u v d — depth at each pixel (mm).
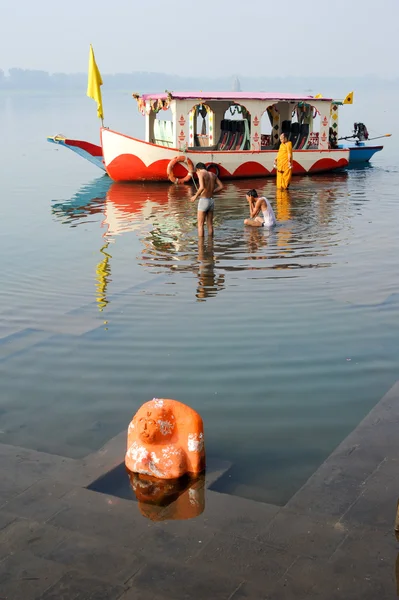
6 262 12773
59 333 8883
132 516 5035
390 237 14164
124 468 5750
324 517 4961
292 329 8805
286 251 13078
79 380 7496
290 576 4355
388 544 4637
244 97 23109
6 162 30812
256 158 23391
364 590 4223
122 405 6910
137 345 8406
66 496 5293
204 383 7320
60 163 30359
